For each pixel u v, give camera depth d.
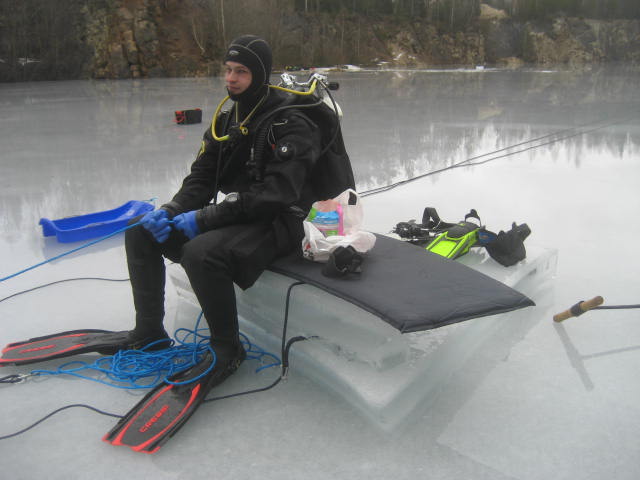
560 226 3.30
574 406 1.64
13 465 1.45
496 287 1.75
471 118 8.58
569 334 2.05
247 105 1.94
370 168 5.04
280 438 1.55
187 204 2.00
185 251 1.72
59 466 1.45
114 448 1.51
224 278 1.74
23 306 2.40
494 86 15.30
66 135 7.16
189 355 1.93
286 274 1.83
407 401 1.61
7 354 1.94
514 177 4.60
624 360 1.87
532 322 2.15
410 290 1.68
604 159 5.30
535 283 2.42
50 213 3.76
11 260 2.91
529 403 1.67
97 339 2.00
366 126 7.78
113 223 3.28
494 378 1.80
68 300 2.46
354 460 1.45
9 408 1.70
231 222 1.85
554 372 1.82
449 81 17.47
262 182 1.84
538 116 8.70
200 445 1.53
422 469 1.41
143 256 1.88
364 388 1.58
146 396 1.68
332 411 1.66
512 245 2.29
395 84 16.14
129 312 2.35
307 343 1.83
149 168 5.16
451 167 5.05
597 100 11.18
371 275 1.78
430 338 1.79
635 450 1.46
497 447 1.49
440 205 3.79
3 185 4.54
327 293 1.79
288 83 1.97
